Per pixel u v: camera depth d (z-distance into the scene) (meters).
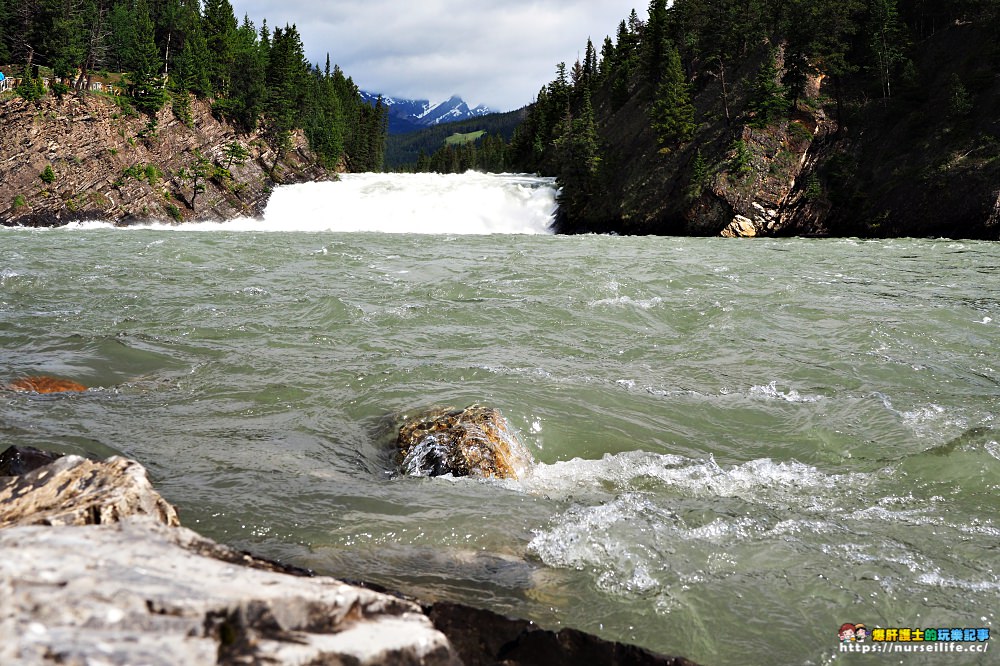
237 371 9.03
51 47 63.19
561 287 15.60
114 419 6.98
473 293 14.91
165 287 15.19
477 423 6.68
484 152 179.62
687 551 4.61
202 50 76.50
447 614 3.31
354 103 137.50
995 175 46.03
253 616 2.05
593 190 67.62
